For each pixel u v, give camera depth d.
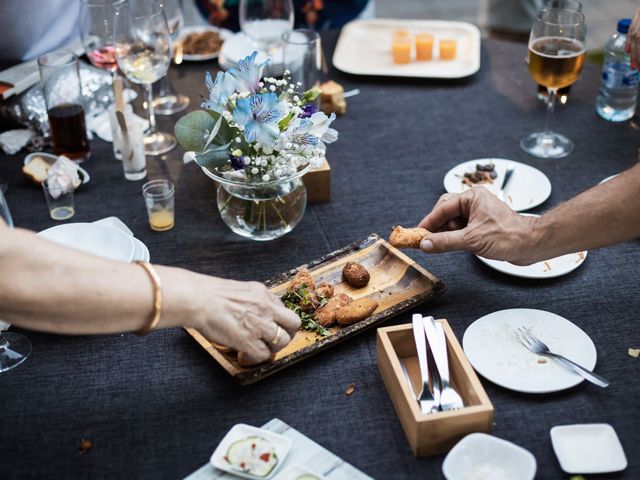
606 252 1.42
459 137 1.87
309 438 1.05
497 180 1.64
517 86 2.11
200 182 1.72
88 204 1.64
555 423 1.06
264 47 2.11
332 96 1.95
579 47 1.66
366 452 1.04
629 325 1.24
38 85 1.92
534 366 1.13
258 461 0.98
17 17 2.01
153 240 1.51
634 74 1.84
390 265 1.37
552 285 1.34
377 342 1.15
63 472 1.03
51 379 1.18
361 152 1.82
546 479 0.98
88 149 1.81
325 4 2.66
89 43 1.92
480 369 1.13
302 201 1.47
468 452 0.97
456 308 1.29
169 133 1.91
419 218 1.56
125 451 1.05
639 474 0.98
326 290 1.29
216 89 1.31
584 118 1.93
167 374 1.18
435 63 2.20
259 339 1.12
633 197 1.23
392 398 1.11
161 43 1.79
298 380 1.16
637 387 1.12
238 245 1.49
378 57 2.23
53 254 0.99
